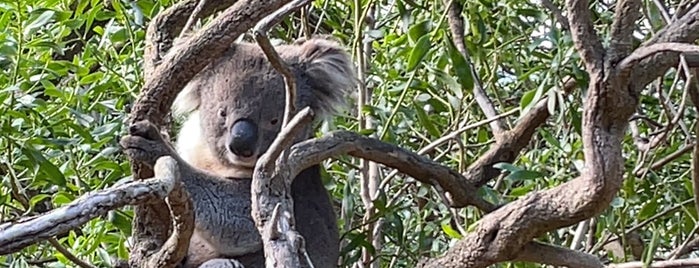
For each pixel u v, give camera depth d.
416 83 6.12
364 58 6.62
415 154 5.19
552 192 4.43
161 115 4.61
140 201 3.05
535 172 5.54
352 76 6.59
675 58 4.23
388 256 6.38
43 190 6.69
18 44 5.70
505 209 4.55
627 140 6.52
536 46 5.98
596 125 4.19
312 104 6.35
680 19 4.33
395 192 6.81
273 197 3.88
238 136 5.96
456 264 4.66
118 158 6.73
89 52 6.25
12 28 5.75
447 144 7.06
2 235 2.64
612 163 4.18
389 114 6.33
